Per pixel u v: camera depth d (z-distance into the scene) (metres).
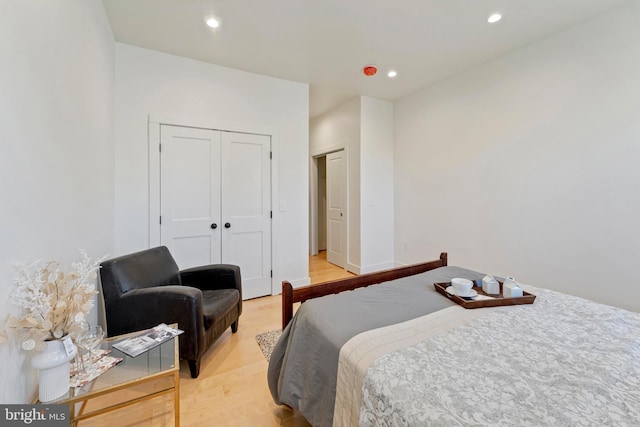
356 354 0.99
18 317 0.96
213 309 1.96
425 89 3.70
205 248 2.92
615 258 2.17
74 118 1.49
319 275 4.10
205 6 2.05
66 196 1.38
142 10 2.10
